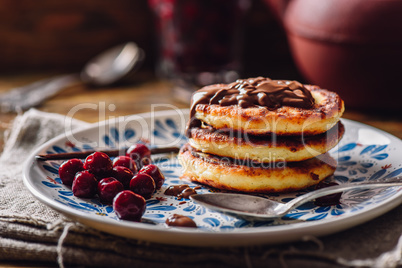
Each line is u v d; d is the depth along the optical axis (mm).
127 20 741
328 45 539
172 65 636
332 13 533
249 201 347
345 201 357
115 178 381
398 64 524
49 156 396
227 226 337
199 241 308
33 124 471
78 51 745
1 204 364
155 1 628
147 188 372
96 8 733
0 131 513
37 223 341
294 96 375
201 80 636
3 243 334
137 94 638
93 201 365
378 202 344
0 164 429
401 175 375
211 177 377
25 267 331
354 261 302
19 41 730
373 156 410
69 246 329
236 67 641
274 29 742
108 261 324
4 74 720
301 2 562
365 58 529
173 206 363
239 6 615
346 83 550
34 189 351
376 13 515
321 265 306
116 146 444
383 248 315
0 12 714
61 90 634
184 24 604
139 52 687
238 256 313
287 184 373
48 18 727
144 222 344
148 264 321
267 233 306
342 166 407
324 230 314
